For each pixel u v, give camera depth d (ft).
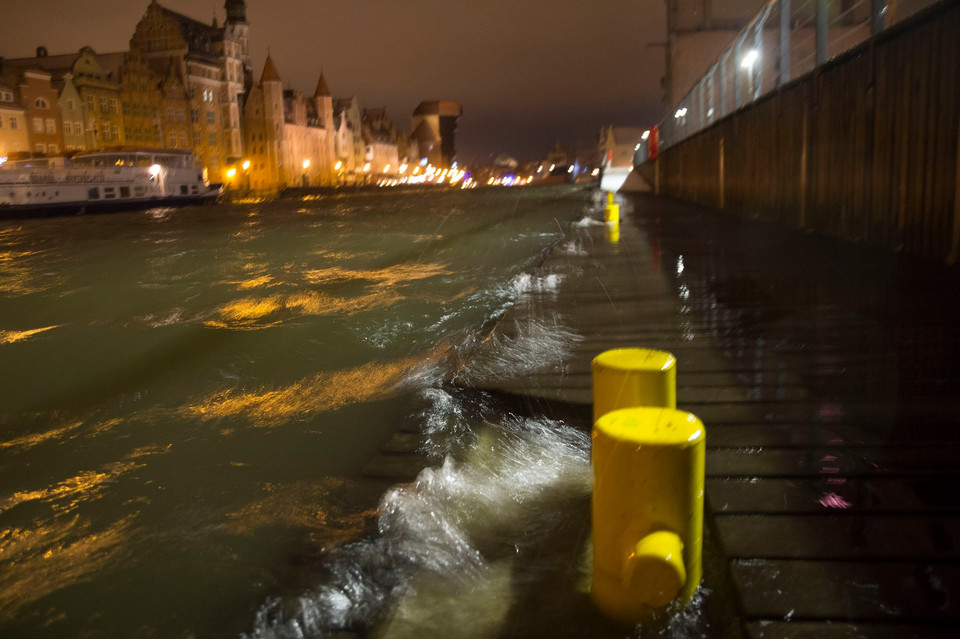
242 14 421.18
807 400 12.32
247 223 118.01
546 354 17.07
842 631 5.90
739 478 9.09
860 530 7.57
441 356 21.36
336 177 437.17
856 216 31.58
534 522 8.75
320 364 21.56
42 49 236.43
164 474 12.96
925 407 11.56
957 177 22.88
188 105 287.07
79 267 58.44
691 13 148.97
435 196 281.74
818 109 36.45
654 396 7.92
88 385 20.47
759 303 21.81
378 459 11.29
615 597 6.24
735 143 59.16
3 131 182.50
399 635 6.48
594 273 31.17
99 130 224.33
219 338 26.03
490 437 11.97
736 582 6.66
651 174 145.18
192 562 9.36
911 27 25.71
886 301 20.40
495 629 6.45
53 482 12.88
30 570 9.47
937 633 5.83
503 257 55.11
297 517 10.37
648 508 5.95
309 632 7.20
